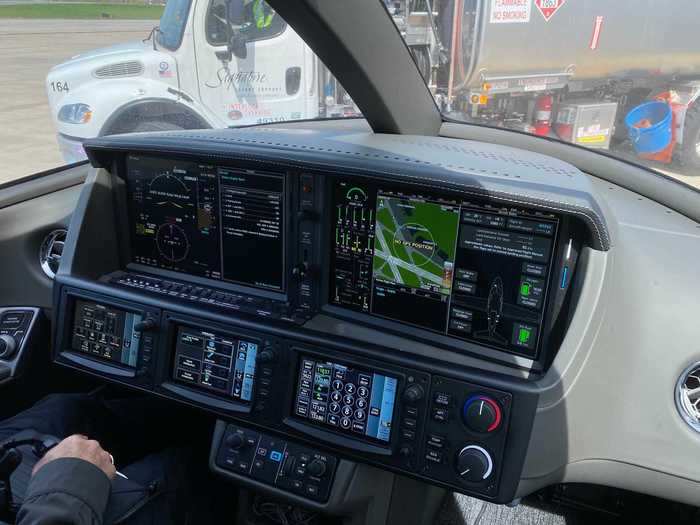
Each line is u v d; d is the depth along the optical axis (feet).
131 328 5.77
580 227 4.17
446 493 7.09
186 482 5.49
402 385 4.71
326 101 8.14
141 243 6.19
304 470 5.18
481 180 4.20
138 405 6.86
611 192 5.81
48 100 11.30
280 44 12.75
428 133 6.42
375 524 5.53
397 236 4.83
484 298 4.63
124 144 5.64
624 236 5.09
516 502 4.84
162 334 5.61
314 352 4.99
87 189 5.98
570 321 4.32
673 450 4.89
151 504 4.96
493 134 6.39
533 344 4.53
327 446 5.01
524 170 4.60
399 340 4.97
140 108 12.64
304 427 5.08
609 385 4.71
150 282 6.02
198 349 5.50
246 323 5.21
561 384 4.33
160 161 5.70
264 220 5.36
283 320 5.25
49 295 7.10
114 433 6.16
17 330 6.90
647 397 4.84
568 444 4.71
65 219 7.10
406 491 5.83
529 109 9.35
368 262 5.03
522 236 4.34
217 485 5.90
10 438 4.99
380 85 5.38
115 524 4.50
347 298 5.24
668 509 6.60
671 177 5.64
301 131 6.22
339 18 4.54
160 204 5.89
